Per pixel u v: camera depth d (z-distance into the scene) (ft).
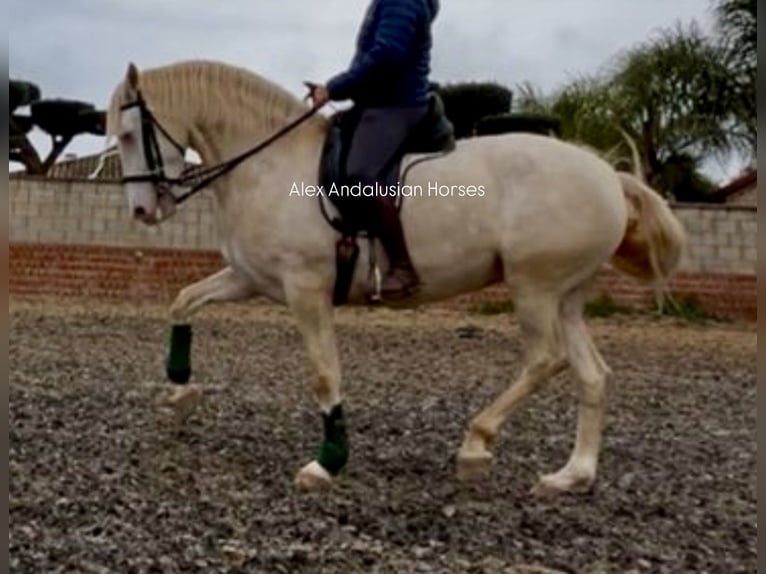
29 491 16.31
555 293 17.57
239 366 35.63
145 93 18.22
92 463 18.63
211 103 18.16
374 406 28.04
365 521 15.66
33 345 38.88
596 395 18.16
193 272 56.90
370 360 39.24
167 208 18.62
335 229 17.42
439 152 17.66
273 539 14.39
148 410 24.98
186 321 20.29
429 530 15.33
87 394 27.37
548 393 31.19
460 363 39.17
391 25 17.19
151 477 17.81
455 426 25.21
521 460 21.09
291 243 17.49
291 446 21.49
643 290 55.72
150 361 35.45
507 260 17.39
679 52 81.71
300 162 17.81
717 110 81.51
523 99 85.15
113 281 57.16
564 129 80.53
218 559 13.38
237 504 16.25
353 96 17.65
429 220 17.28
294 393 29.58
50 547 13.53
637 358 42.98
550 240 17.12
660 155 83.15
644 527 16.12
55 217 57.31
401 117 17.49
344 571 13.20
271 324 51.13
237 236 18.17
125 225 57.26
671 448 23.34
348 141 17.53
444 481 18.78
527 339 17.69
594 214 17.26
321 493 17.28
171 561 13.17
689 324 53.88
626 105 82.07
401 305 18.39
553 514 16.63
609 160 19.57
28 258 57.21
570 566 13.85
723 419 28.12
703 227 55.77
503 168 17.46
